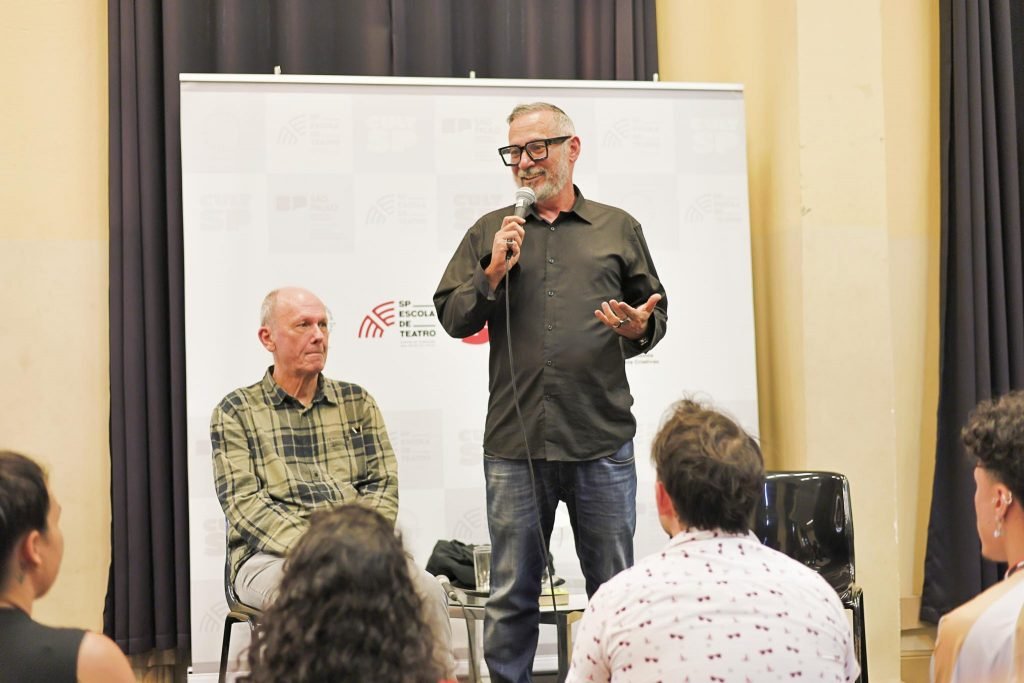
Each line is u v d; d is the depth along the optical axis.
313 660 1.42
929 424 5.17
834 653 1.80
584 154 4.58
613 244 3.14
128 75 4.55
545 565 3.16
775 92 4.81
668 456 1.90
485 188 4.50
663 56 5.18
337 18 4.85
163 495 4.50
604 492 3.07
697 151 4.65
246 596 3.41
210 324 4.28
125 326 4.50
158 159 4.58
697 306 4.61
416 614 1.50
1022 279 5.00
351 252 4.41
